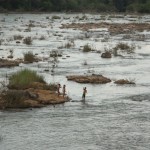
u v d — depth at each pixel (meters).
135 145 21.80
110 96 32.84
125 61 50.88
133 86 36.84
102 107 29.44
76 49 60.31
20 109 28.64
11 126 24.58
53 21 117.12
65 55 54.25
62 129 24.19
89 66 46.66
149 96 33.12
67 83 37.03
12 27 94.06
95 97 32.41
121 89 35.47
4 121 25.61
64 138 22.64
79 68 45.25
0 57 50.50
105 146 21.56
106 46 63.22
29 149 20.86
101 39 73.00
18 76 34.97
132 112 28.23
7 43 64.88
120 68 45.84
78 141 22.20
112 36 78.94
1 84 34.69
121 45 61.41
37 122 25.52
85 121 25.89
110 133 23.64
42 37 72.00
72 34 81.38
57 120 26.02
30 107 29.11
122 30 90.69
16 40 68.94
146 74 42.53
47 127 24.53
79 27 96.81
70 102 30.80
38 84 34.12
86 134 23.39
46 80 37.81
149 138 22.92
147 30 92.62
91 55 55.06
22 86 33.09
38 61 49.03
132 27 96.81
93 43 66.94
